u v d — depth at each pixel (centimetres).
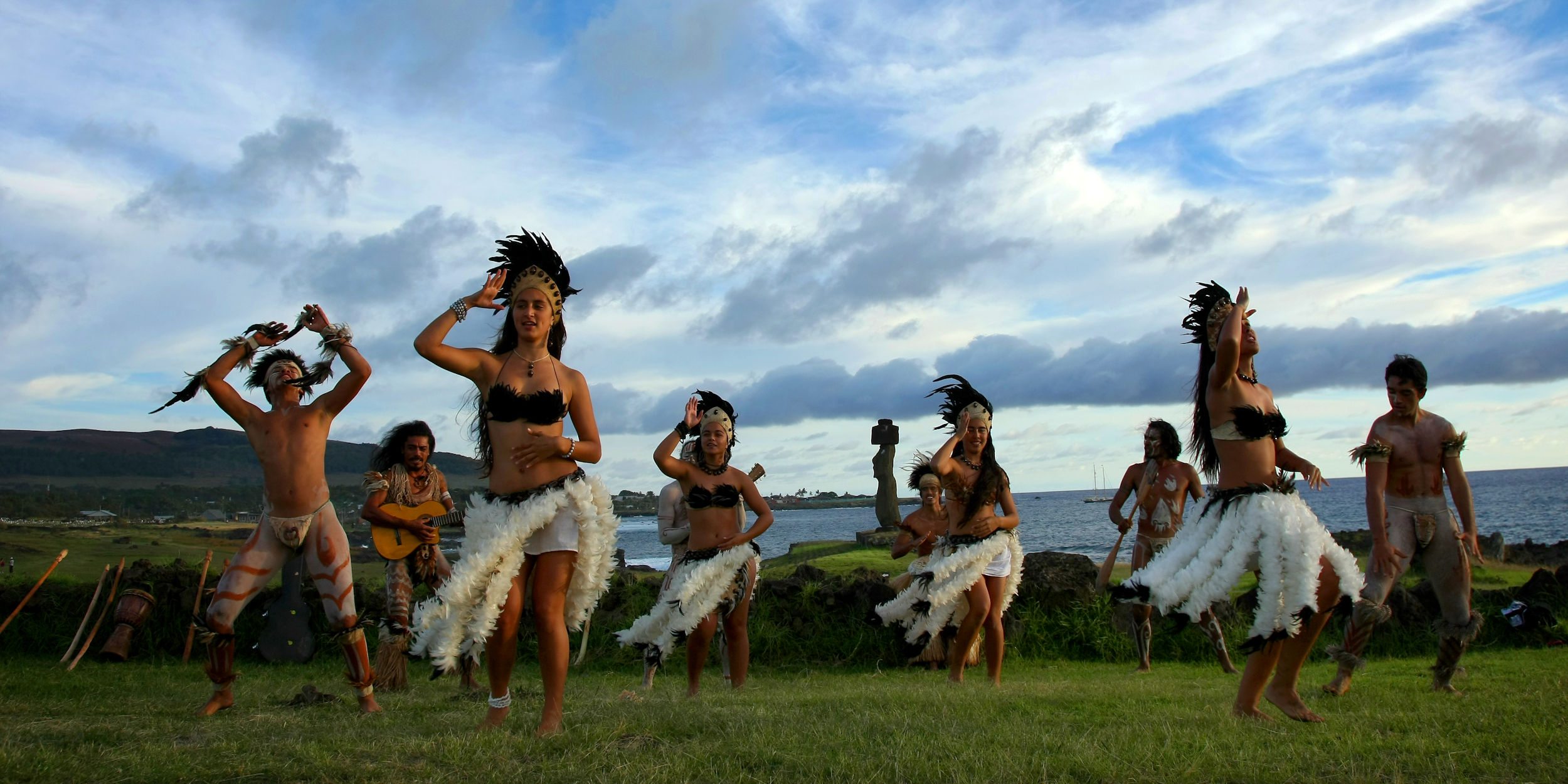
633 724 464
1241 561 485
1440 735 439
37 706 601
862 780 363
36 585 939
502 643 495
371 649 927
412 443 740
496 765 392
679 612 714
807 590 1002
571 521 501
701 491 748
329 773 380
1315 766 387
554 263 536
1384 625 935
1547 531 3981
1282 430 507
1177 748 414
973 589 775
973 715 500
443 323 503
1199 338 552
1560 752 405
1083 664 938
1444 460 643
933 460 778
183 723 525
